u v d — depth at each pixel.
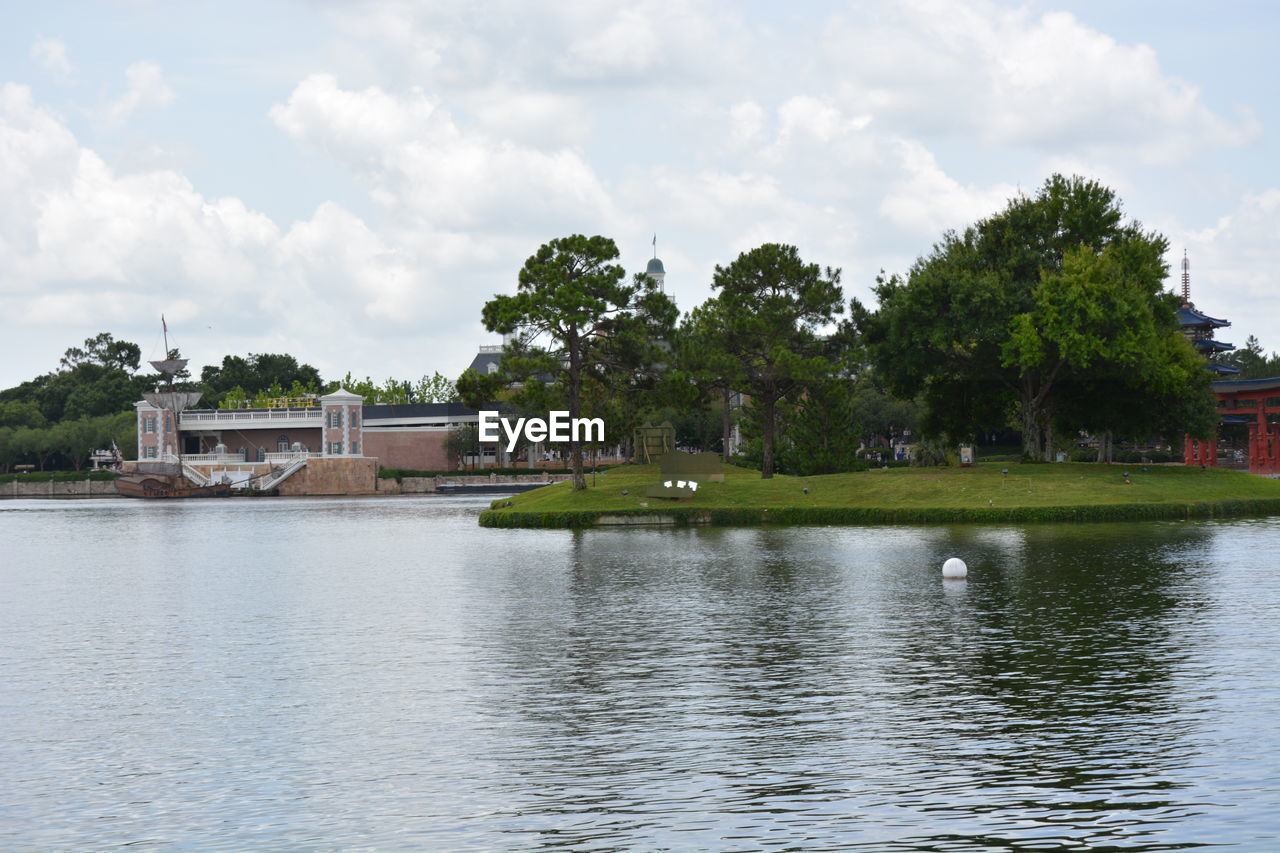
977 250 92.62
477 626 38.69
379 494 186.00
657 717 26.14
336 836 19.36
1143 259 90.94
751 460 112.75
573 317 84.50
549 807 20.45
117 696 29.30
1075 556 53.38
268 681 30.67
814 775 21.84
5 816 20.59
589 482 95.69
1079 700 26.61
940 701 26.92
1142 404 91.06
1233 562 50.03
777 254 100.00
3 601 48.34
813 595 43.69
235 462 190.25
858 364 101.81
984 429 101.44
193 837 19.47
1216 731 23.83
